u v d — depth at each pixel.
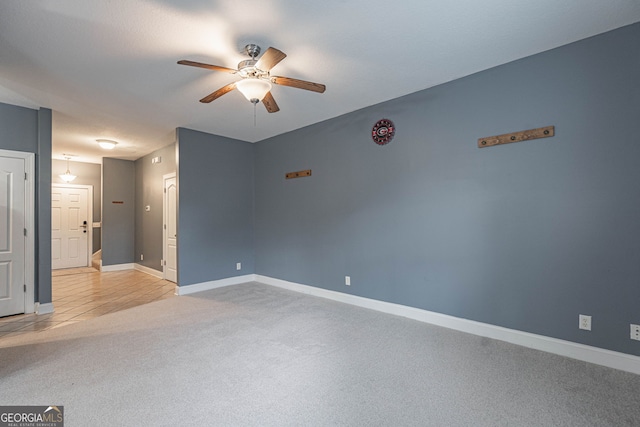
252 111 3.82
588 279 2.33
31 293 3.64
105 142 5.11
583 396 1.90
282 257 4.89
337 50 2.47
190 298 4.25
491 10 2.00
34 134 3.66
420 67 2.77
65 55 2.46
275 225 5.02
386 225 3.55
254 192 5.45
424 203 3.23
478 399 1.88
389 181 3.52
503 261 2.73
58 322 3.30
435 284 3.15
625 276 2.19
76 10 1.93
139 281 5.52
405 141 3.38
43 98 3.36
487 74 2.81
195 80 2.91
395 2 1.91
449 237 3.05
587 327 2.33
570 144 2.40
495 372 2.19
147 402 1.86
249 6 1.93
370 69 2.79
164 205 5.63
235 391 1.98
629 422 1.66
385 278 3.57
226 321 3.29
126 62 2.58
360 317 3.38
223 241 5.01
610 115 2.25
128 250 6.90
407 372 2.20
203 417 1.73
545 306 2.52
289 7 1.94
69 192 6.90
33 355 2.49
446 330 2.99
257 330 3.03
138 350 2.58
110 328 3.10
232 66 2.67
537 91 2.55
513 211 2.67
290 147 4.76
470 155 2.91
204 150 4.80
